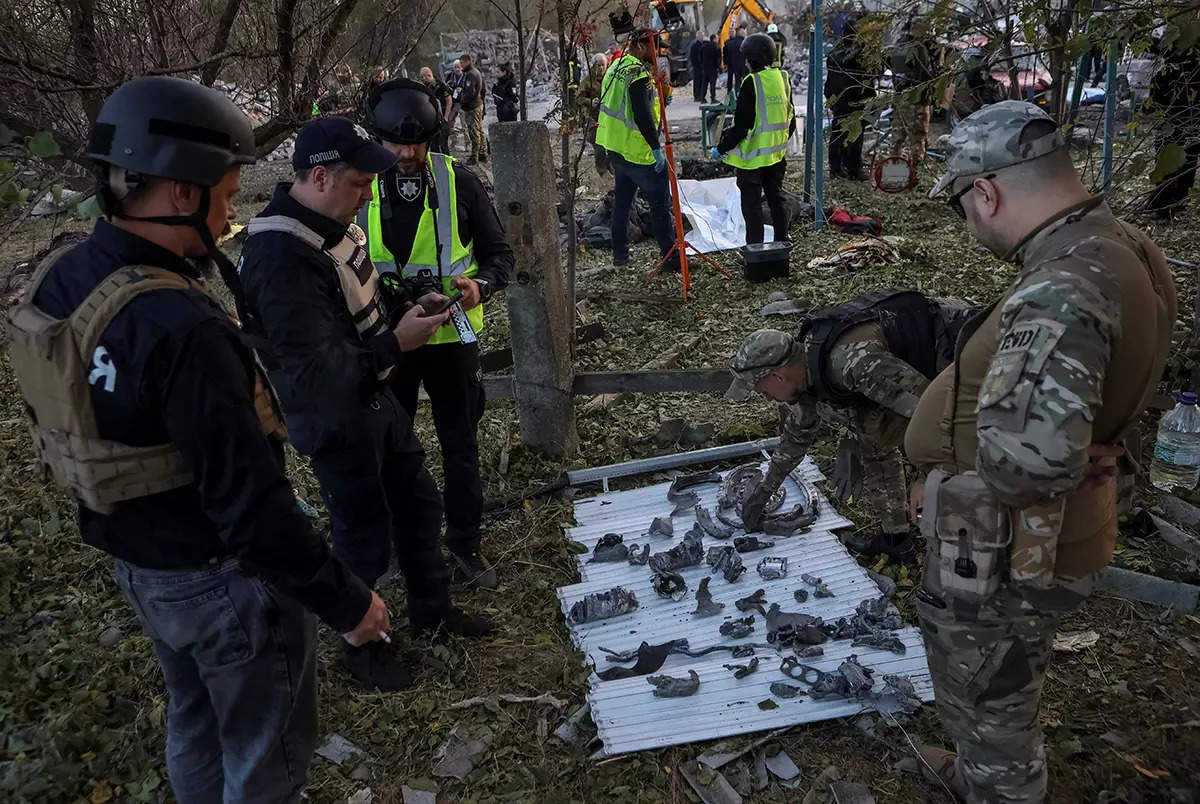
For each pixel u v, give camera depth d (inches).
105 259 63.4
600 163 408.8
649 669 116.8
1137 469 80.3
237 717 73.5
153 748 108.4
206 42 162.7
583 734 108.3
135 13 146.4
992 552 72.1
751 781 99.3
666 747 104.4
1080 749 98.9
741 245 313.7
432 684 118.1
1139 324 65.5
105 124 61.9
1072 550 72.1
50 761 104.7
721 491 156.5
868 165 417.4
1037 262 68.2
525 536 151.6
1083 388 61.4
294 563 66.3
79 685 120.9
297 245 94.6
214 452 62.3
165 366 60.7
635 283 282.2
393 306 114.4
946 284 262.1
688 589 133.4
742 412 190.5
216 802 82.4
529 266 161.9
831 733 105.0
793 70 762.8
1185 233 264.4
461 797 101.0
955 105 293.6
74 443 62.4
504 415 194.1
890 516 135.9
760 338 119.2
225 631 70.3
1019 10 136.4
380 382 103.5
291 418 98.8
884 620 120.6
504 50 651.5
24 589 142.2
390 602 135.0
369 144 94.4
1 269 280.1
